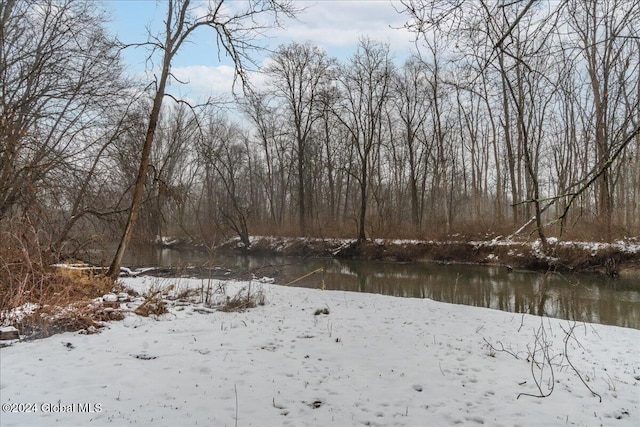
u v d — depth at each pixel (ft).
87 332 24.17
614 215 66.23
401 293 52.31
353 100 103.45
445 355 21.79
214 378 17.69
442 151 93.25
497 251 74.28
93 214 40.81
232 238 111.55
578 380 18.94
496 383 18.16
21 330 23.56
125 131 43.14
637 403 16.70
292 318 29.78
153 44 37.09
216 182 126.62
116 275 36.73
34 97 36.52
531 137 78.64
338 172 128.47
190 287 40.86
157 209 50.29
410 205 126.93
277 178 152.25
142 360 19.72
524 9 11.09
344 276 66.49
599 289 50.60
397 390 17.03
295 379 17.84
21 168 34.53
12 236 28.96
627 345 25.27
